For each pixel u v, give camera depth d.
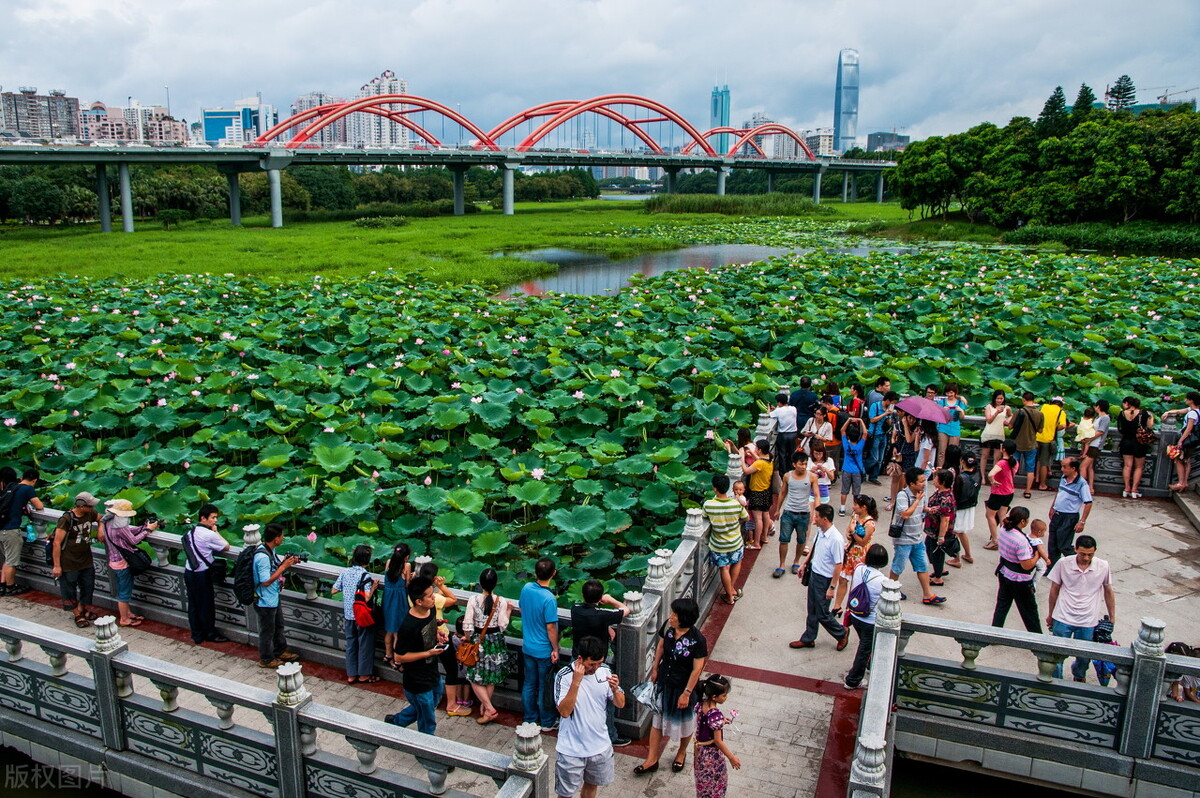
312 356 24.91
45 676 8.17
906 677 8.05
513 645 8.66
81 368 21.36
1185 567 11.39
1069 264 41.59
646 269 57.41
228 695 7.04
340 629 9.58
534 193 168.88
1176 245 53.22
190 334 25.02
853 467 13.08
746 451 12.34
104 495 14.09
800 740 8.07
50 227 85.00
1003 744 7.77
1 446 15.84
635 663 8.08
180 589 10.43
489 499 13.76
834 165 148.50
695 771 6.88
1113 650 7.32
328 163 91.62
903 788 8.27
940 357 21.59
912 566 10.75
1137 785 7.35
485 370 20.31
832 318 25.88
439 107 112.94
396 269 48.97
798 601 10.82
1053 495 14.19
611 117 141.12
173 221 91.00
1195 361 21.14
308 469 14.67
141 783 7.77
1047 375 19.06
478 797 7.55
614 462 14.44
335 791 6.83
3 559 11.44
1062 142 64.94
